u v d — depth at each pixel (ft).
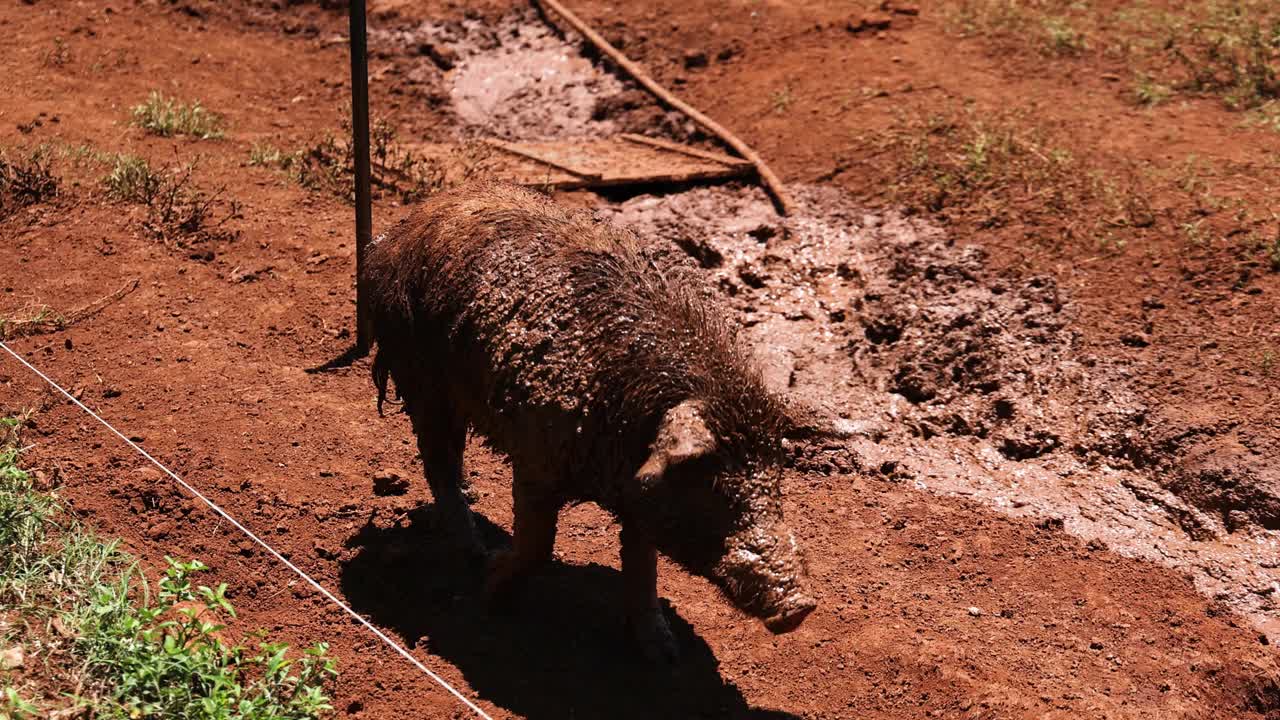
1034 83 55.88
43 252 40.22
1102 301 41.63
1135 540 33.19
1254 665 28.53
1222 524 34.04
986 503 34.12
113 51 57.52
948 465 35.63
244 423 33.42
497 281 25.91
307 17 64.64
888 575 30.60
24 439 31.40
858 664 27.17
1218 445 35.50
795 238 45.70
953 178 48.29
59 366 34.94
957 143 50.75
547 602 28.48
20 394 33.32
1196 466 35.14
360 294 37.17
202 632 23.04
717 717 25.29
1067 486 35.17
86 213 42.42
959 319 40.47
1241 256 42.60
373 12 65.00
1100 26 60.85
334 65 60.18
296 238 43.04
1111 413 37.06
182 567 24.14
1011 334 40.24
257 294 39.88
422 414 29.04
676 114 55.62
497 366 25.38
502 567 27.22
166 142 48.85
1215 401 37.22
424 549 29.68
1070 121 52.03
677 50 61.67
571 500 26.43
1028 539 32.58
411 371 28.35
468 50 62.18
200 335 37.42
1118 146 49.70
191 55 58.80
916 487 34.58
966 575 30.89
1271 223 43.75
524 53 61.82
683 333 24.09
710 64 60.49
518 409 25.11
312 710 22.50
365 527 30.27
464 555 29.58
